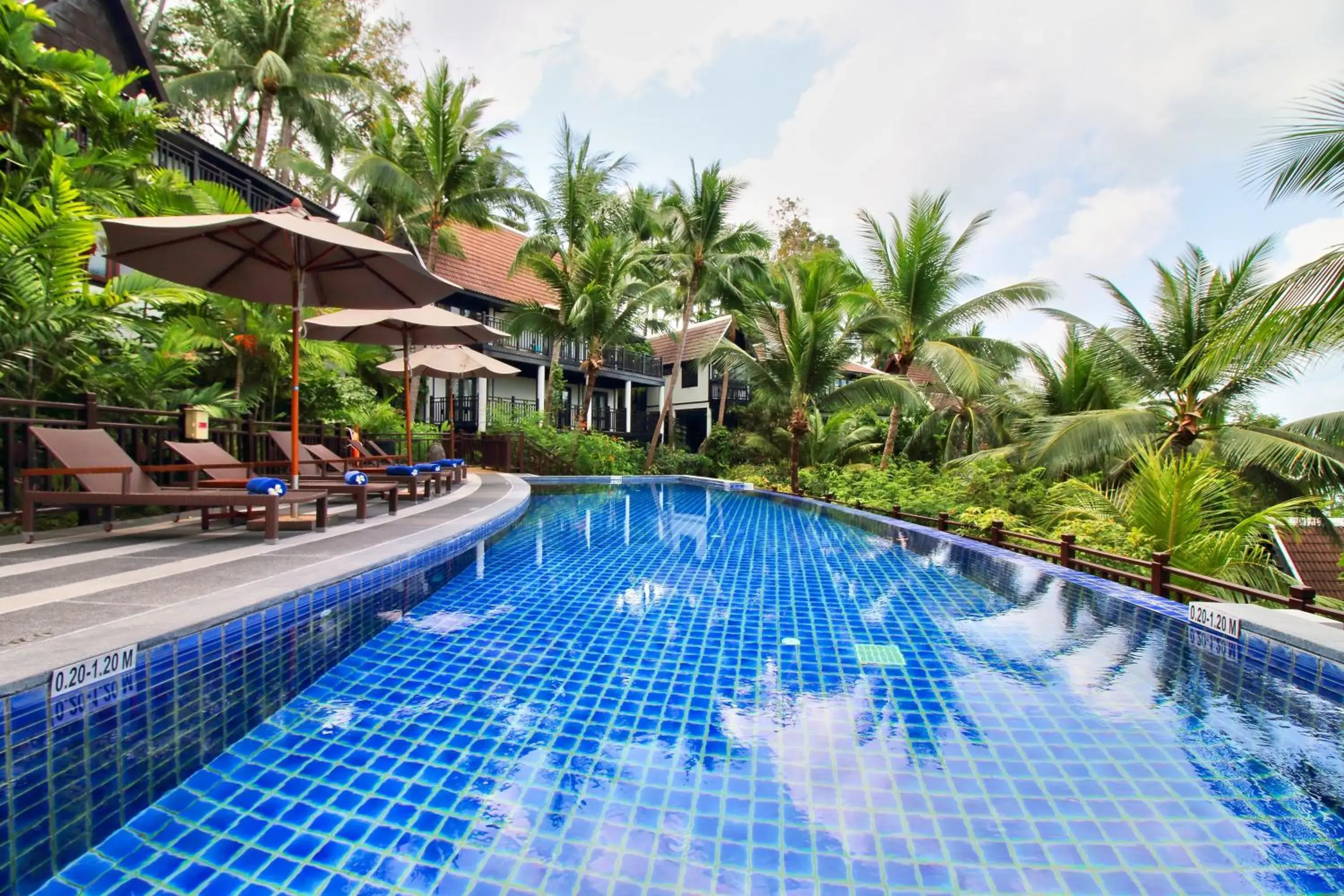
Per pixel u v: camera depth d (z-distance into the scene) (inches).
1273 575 269.1
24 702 73.7
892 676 123.3
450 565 201.5
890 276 629.0
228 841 69.7
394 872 65.7
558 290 727.7
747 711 106.7
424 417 775.7
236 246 211.2
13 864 63.9
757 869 68.1
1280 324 209.5
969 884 66.4
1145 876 68.3
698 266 746.2
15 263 220.2
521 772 86.1
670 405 813.2
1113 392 549.3
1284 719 105.4
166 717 91.7
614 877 66.2
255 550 167.0
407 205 706.8
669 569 220.1
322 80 708.0
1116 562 251.8
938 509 396.2
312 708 104.4
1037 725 103.0
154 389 276.2
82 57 289.1
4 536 179.3
